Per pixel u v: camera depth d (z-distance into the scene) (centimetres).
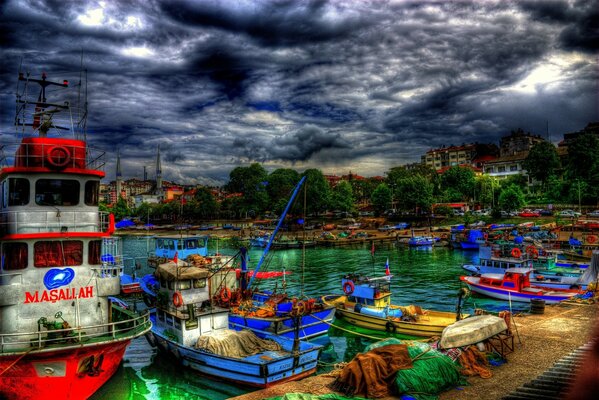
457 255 7531
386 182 14575
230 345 2409
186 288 2652
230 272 3494
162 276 2717
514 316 2925
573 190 10856
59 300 2116
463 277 4553
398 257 7425
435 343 2205
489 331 1956
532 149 12756
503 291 4034
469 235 8138
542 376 1686
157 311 2866
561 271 4959
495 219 10831
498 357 2067
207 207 16150
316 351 2377
